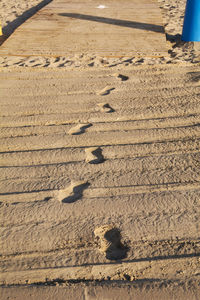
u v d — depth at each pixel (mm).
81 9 6418
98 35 5012
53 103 3244
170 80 3613
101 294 1584
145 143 2629
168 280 1635
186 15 4711
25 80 3736
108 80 3678
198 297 1552
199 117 2914
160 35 4980
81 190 2197
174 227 1903
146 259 1740
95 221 1960
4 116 3053
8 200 2135
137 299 1556
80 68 3975
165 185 2205
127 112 3043
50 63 4125
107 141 2670
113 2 6941
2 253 1799
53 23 5605
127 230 1894
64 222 1961
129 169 2361
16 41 4848
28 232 1907
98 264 1728
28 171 2381
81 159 2484
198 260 1725
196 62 4055
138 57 4258
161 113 3000
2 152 2588
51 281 1656
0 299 1576
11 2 8008
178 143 2609
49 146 2637
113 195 2143
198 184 2205
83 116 3012
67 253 1788
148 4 6727
